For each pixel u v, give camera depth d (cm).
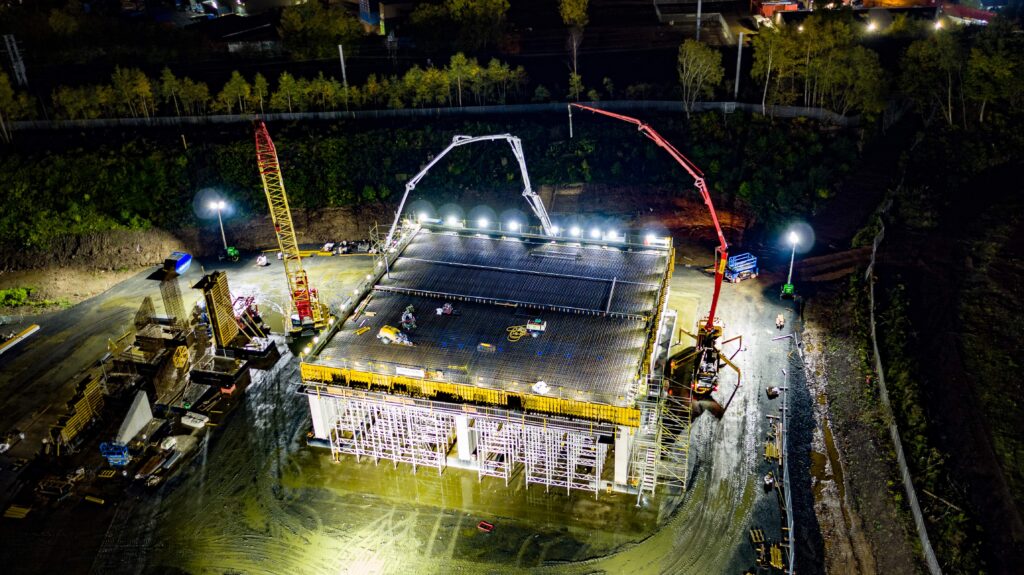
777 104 12975
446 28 15500
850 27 12656
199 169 13075
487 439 7881
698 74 13050
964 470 7381
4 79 13338
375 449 8156
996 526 6850
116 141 13438
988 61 11431
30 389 9475
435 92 13875
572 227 12512
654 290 9175
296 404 9088
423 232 10712
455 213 12912
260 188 12950
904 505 7238
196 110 14162
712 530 7338
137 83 13588
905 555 6850
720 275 9000
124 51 15775
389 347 8362
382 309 9044
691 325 10169
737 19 16588
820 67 12519
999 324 8962
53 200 12631
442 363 8100
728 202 12406
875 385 8700
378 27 17550
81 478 8144
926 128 12188
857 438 8188
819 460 8112
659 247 10056
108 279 11906
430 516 7588
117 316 10900
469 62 13875
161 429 8725
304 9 15888
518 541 7288
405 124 13675
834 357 9400
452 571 7031
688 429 7962
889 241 10644
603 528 7388
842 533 7288
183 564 7225
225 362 9725
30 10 16650
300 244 12631
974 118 12044
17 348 10250
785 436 8344
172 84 13712
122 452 8175
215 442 8588
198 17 19475
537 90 13962
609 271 9625
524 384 7781
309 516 7650
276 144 13338
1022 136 11544
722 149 12725
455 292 9288
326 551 7281
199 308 10800
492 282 9469
